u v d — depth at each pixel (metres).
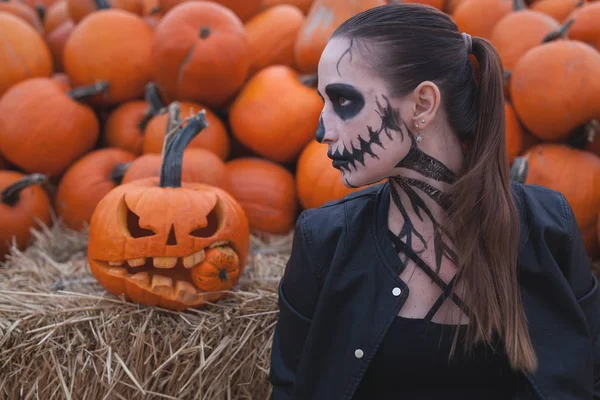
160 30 2.64
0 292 1.94
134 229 1.92
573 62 2.34
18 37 2.94
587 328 1.25
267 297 1.89
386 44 1.15
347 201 1.36
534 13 2.73
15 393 1.79
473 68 1.27
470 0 2.94
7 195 2.50
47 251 2.41
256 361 1.85
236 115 2.72
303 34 2.72
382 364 1.26
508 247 1.22
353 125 1.18
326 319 1.29
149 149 2.67
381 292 1.25
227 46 2.61
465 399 1.26
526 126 2.48
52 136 2.69
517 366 1.20
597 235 2.33
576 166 2.36
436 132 1.22
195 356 1.79
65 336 1.78
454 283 1.21
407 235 1.25
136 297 1.82
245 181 2.61
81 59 2.85
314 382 1.31
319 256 1.31
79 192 2.63
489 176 1.21
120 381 1.75
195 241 1.79
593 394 1.31
